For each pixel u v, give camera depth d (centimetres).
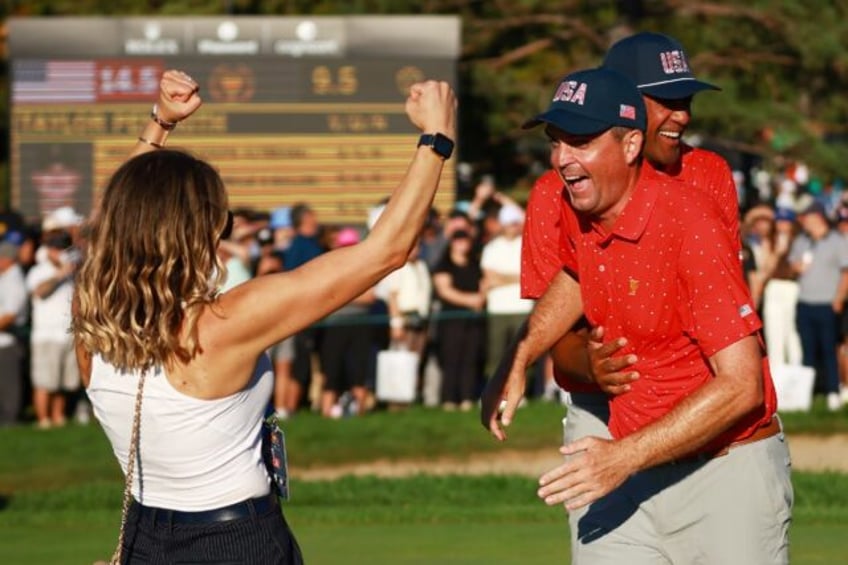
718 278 618
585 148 624
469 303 2012
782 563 662
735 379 611
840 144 3650
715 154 744
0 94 3662
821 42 3303
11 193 2512
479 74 3322
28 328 1997
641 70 717
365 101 2500
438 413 1956
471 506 1436
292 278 532
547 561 1101
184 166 539
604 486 600
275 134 2500
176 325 527
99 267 531
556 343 721
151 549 539
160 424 531
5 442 1836
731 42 3384
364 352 1983
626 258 635
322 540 1216
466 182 3300
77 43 2502
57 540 1248
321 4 3378
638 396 657
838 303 1989
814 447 1723
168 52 2498
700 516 660
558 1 3384
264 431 556
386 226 536
